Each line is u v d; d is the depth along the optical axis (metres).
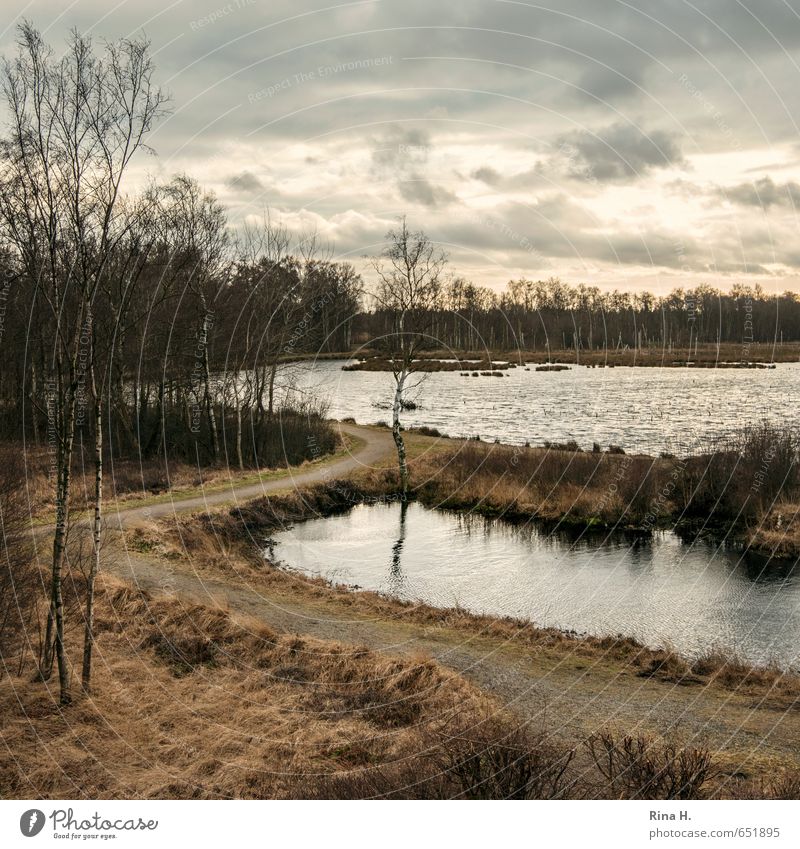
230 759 10.23
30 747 10.48
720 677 12.90
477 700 11.46
